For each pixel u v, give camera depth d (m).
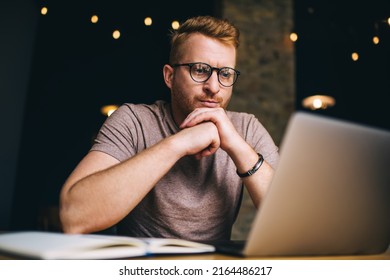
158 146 0.91
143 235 1.19
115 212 0.82
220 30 1.17
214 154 1.25
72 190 0.83
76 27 4.34
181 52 1.20
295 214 0.58
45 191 4.00
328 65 4.41
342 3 4.19
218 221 1.22
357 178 0.61
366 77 4.48
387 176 0.63
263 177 0.99
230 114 1.40
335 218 0.62
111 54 4.41
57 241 0.55
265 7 3.91
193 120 1.01
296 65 4.32
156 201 1.18
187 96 1.18
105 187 0.82
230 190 1.25
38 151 4.07
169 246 0.61
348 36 4.36
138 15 4.31
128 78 4.41
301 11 4.24
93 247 0.53
